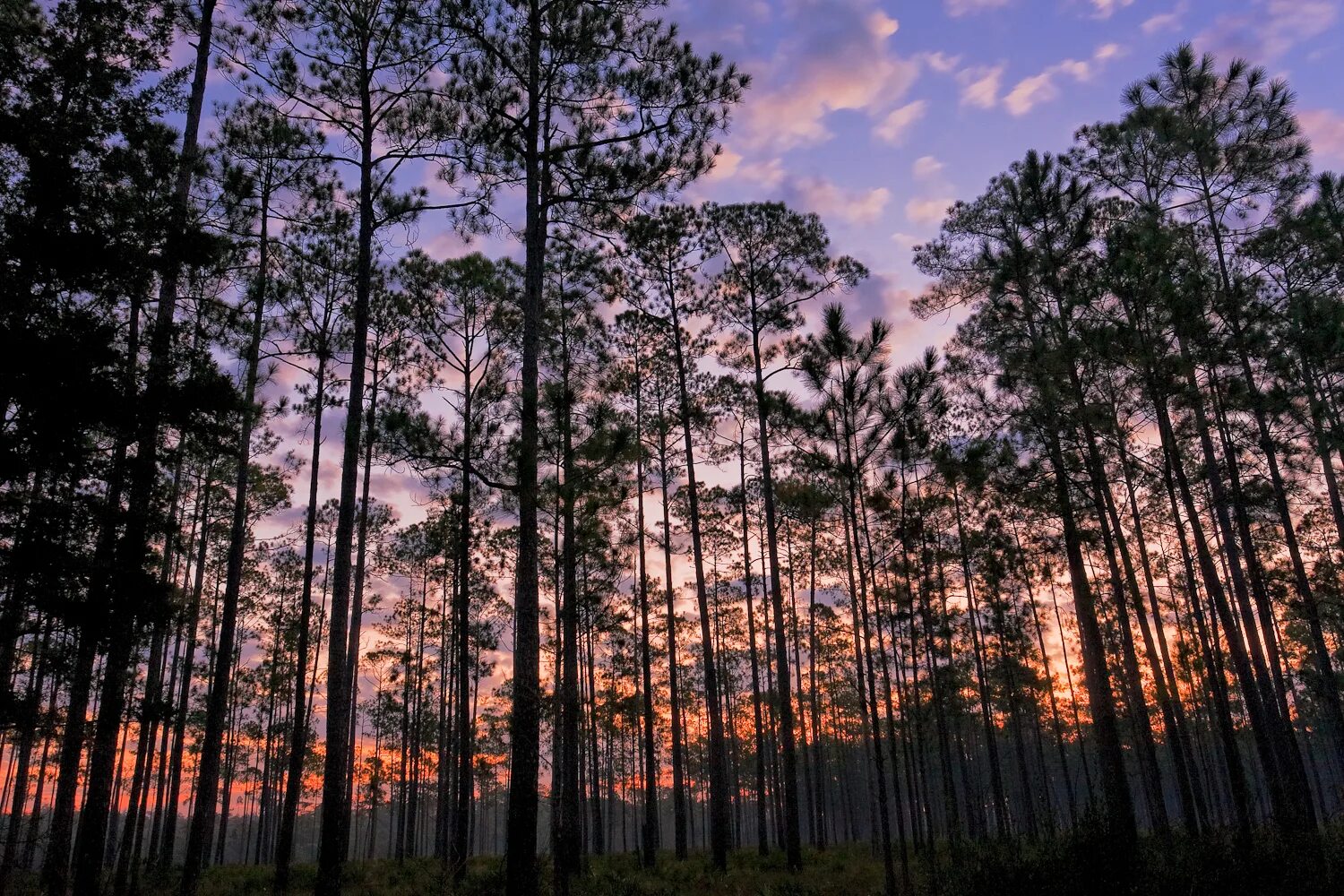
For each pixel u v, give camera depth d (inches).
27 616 469.7
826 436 474.9
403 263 755.4
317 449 756.6
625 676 1096.8
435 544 952.9
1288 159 609.3
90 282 453.7
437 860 936.3
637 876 672.4
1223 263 627.8
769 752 2018.9
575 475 447.2
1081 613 634.8
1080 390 553.3
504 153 511.8
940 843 961.5
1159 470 564.1
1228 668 1039.0
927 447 505.4
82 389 414.6
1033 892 355.6
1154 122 620.4
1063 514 615.5
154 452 488.1
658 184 499.2
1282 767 665.0
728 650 1441.9
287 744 1553.9
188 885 547.8
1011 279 631.8
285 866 666.8
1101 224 631.8
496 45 480.1
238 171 621.0
